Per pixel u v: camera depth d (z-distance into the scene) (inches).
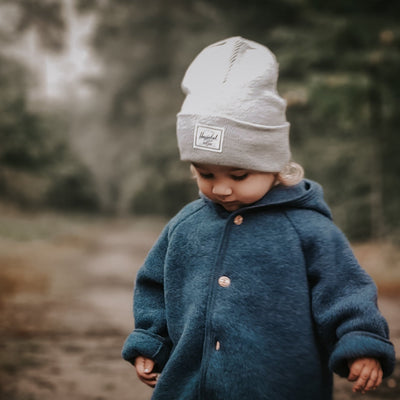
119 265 534.3
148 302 83.2
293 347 69.9
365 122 413.1
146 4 882.8
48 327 238.8
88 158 1817.2
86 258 591.8
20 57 1017.5
